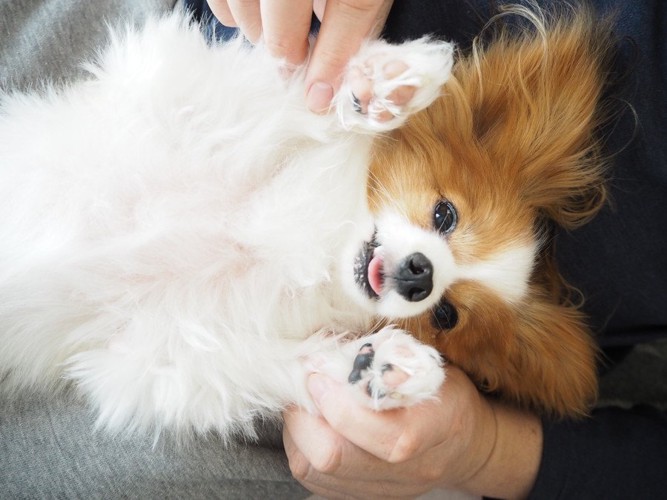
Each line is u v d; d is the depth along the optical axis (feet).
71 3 1.14
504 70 1.03
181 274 1.01
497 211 1.03
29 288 0.97
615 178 1.09
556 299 1.18
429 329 1.07
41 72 1.12
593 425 1.21
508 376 1.18
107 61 1.04
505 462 1.13
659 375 1.60
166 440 0.98
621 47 1.02
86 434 0.96
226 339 1.03
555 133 1.05
